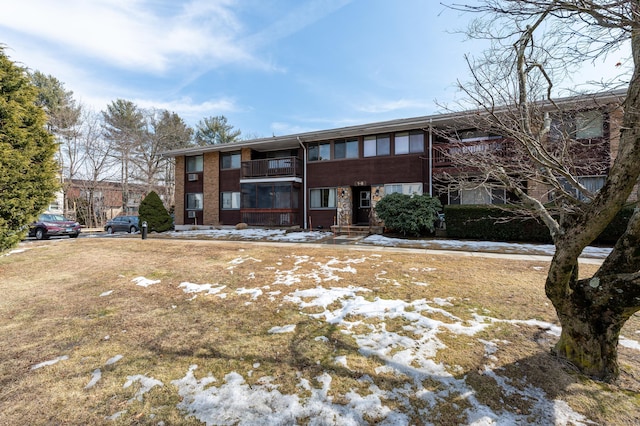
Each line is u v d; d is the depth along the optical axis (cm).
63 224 1574
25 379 263
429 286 496
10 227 705
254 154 1842
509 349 297
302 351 301
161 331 356
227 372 268
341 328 351
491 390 237
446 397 229
